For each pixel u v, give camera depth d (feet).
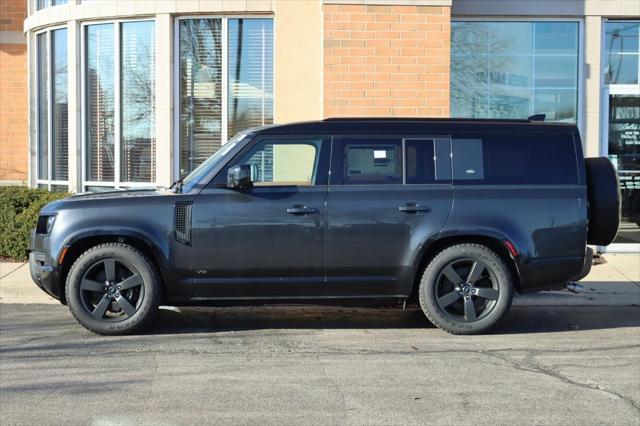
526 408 16.05
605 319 25.63
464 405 16.22
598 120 37.01
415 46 34.32
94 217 21.89
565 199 22.40
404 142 22.63
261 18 37.58
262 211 21.98
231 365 19.35
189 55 37.96
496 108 37.55
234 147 22.63
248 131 23.04
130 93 38.75
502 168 22.59
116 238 22.34
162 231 21.90
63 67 41.22
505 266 22.38
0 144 46.75
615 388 17.52
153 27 38.14
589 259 22.98
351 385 17.63
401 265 22.25
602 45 37.11
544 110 37.45
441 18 34.30
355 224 22.09
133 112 38.75
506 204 22.26
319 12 35.86
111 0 38.14
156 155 38.06
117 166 39.06
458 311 22.88
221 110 38.01
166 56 37.50
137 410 15.79
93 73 39.83
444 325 22.58
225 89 37.88
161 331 23.25
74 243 21.91
